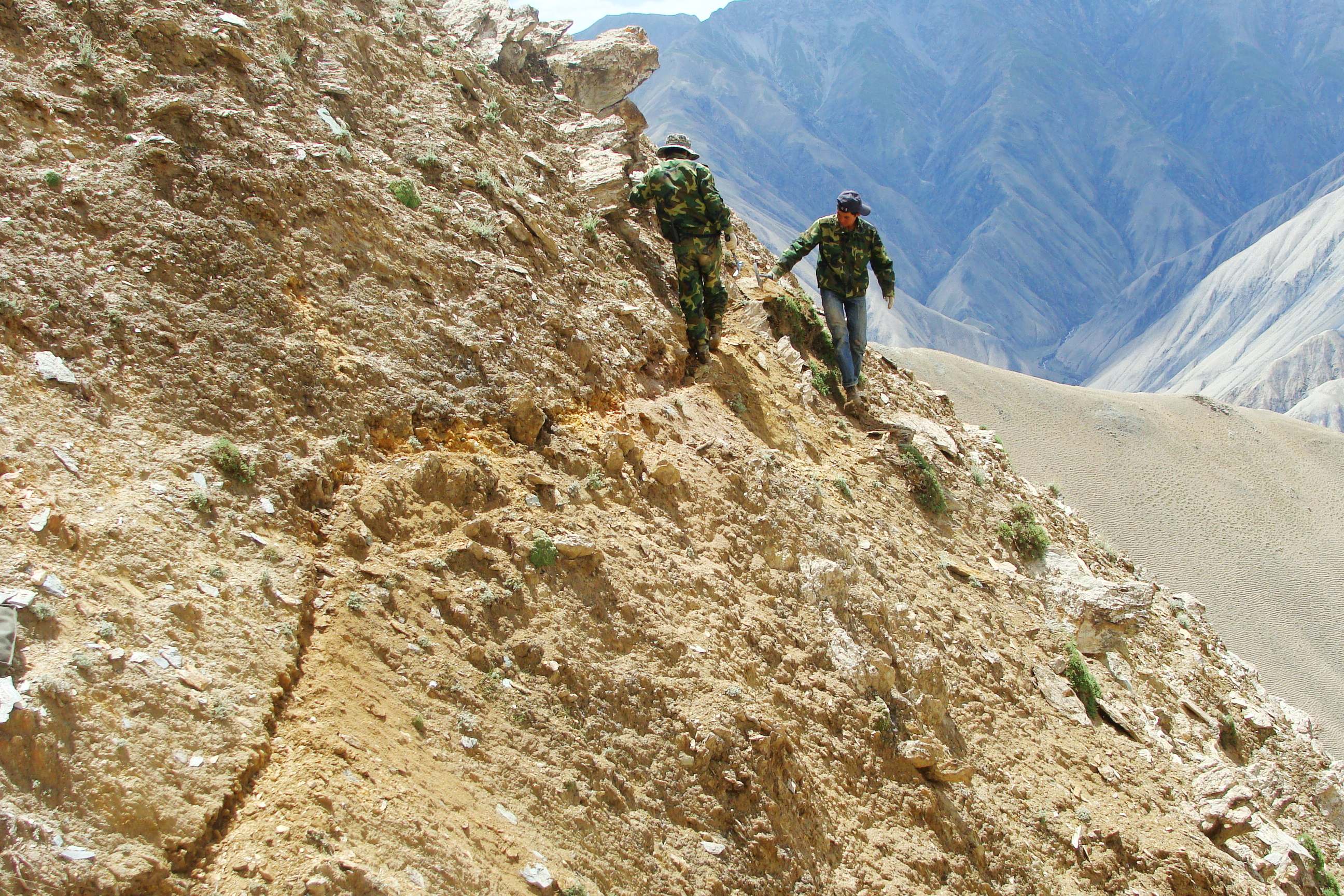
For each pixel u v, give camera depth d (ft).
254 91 24.66
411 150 28.63
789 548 26.89
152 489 16.15
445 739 16.25
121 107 21.15
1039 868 24.26
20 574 13.35
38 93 19.86
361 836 13.67
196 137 21.79
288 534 17.53
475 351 23.94
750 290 42.37
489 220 28.48
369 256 23.77
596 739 18.35
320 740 14.65
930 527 36.24
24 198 18.24
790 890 18.95
